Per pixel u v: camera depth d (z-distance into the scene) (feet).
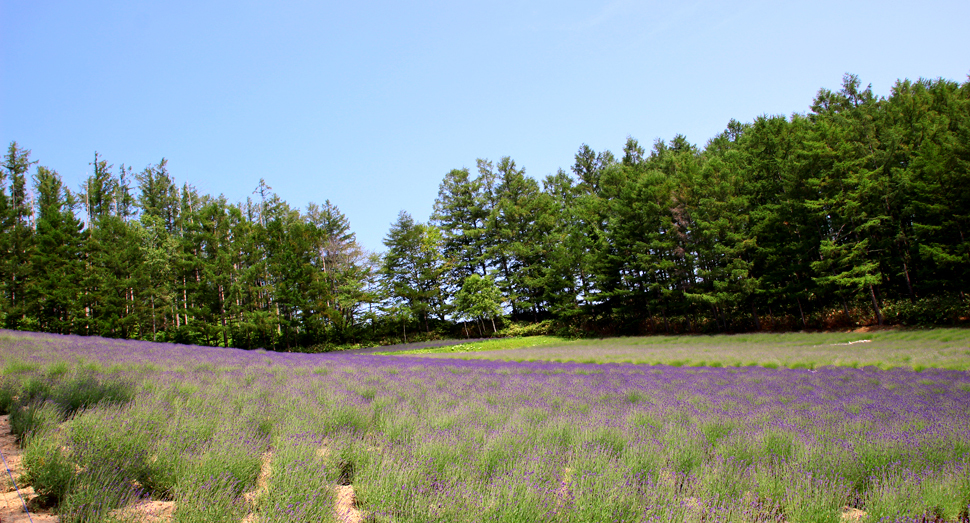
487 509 11.55
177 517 10.85
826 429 22.22
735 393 38.88
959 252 95.14
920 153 103.81
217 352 73.20
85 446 14.14
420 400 29.96
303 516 11.43
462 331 186.60
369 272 195.52
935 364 53.88
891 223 107.45
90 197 217.56
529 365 74.54
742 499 13.32
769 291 121.19
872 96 168.35
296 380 37.09
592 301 163.43
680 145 207.62
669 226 143.13
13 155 192.03
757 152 139.13
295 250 170.19
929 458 17.53
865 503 14.26
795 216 118.42
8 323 139.13
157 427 17.28
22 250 147.84
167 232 196.03
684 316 146.61
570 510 12.05
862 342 87.86
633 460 16.44
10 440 16.72
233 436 16.35
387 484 12.95
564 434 20.61
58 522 10.95
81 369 29.63
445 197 213.66
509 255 191.52
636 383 45.88
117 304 150.30
